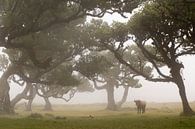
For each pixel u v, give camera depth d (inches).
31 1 1549.0
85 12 1662.2
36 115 1994.3
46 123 1155.3
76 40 2361.0
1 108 2373.3
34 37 1862.7
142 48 2078.0
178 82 1973.4
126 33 2170.3
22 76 2517.2
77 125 1112.8
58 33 2210.9
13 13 1611.7
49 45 2222.0
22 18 1622.8
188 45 1959.9
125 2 1589.6
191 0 1626.5
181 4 1665.8
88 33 2342.5
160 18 1843.0
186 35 1833.2
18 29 1675.7
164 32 1895.9
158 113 2498.8
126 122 1241.4
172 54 1971.0
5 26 1638.8
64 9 1726.1
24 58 2342.5
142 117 1739.7
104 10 1628.9
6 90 2415.1
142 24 1926.7
